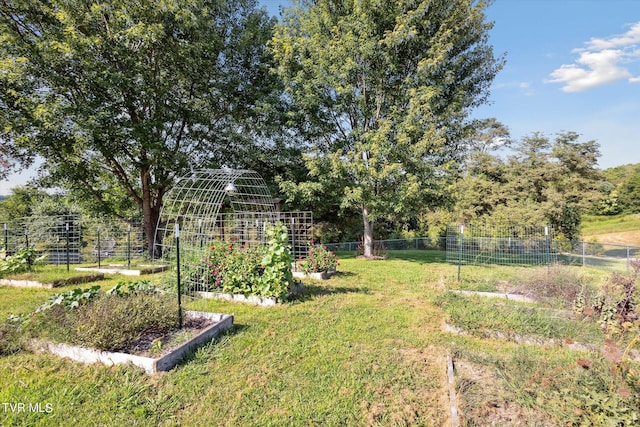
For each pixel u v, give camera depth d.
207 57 12.63
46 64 9.75
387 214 12.63
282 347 3.94
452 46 11.57
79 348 3.52
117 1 10.48
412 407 2.81
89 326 3.65
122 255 12.80
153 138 11.44
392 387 3.11
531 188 17.12
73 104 10.39
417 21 11.20
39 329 3.86
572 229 16.78
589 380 2.52
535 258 10.34
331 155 11.50
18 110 10.19
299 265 8.59
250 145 13.61
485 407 2.54
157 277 8.44
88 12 10.52
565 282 5.91
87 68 9.92
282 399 2.92
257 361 3.59
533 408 2.44
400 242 19.08
